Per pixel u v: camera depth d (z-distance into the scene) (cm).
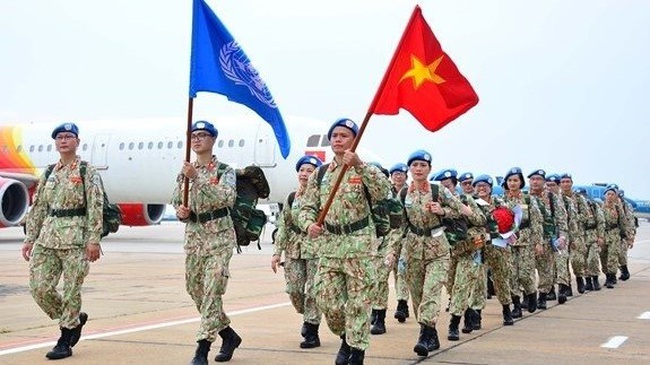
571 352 738
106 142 2756
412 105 646
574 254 1391
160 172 2659
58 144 680
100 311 1031
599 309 1136
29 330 855
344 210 586
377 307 864
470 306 878
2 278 1496
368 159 2358
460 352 737
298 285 784
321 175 609
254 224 654
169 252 2408
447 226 755
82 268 675
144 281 1463
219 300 633
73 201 675
